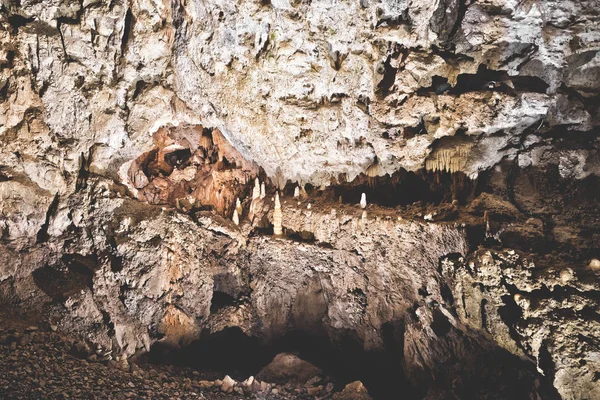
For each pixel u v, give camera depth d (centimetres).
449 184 706
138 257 716
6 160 685
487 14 663
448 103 675
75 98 723
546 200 629
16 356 585
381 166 782
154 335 739
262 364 811
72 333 675
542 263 500
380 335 737
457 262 570
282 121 776
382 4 662
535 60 662
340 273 747
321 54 709
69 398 530
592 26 611
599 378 413
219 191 893
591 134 632
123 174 812
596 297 437
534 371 502
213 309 818
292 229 797
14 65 687
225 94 761
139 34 722
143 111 763
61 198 725
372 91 718
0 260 682
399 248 666
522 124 658
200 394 631
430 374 659
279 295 809
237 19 694
